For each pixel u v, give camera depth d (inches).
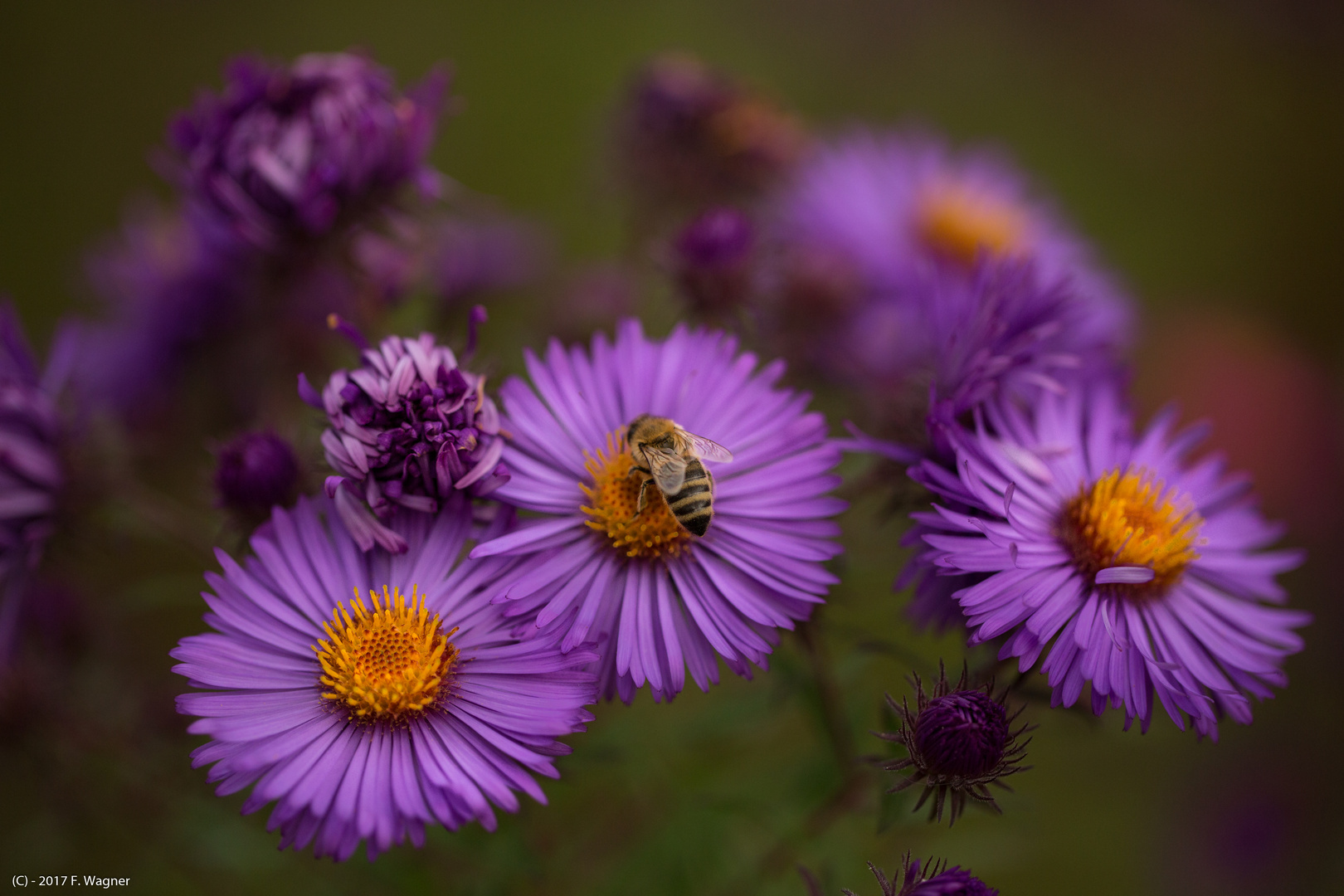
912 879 9.9
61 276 20.3
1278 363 21.0
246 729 9.7
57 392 11.2
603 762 11.1
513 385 10.3
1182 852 16.7
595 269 13.7
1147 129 25.4
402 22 23.5
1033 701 10.2
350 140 11.0
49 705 11.7
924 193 16.0
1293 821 16.6
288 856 11.8
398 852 11.4
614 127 13.9
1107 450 10.8
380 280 11.4
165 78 23.0
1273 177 25.2
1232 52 26.6
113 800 12.1
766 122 13.5
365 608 9.9
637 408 10.4
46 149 21.9
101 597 14.2
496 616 9.9
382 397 9.9
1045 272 14.3
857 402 12.5
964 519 10.0
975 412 10.4
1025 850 13.0
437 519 10.0
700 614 10.0
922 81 24.7
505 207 21.5
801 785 11.4
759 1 24.3
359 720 9.8
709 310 12.1
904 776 10.0
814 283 12.8
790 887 11.7
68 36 23.1
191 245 12.8
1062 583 10.3
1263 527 10.9
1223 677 10.4
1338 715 17.4
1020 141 24.7
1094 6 26.1
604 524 10.1
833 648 12.3
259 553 10.0
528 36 23.5
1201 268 24.0
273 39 23.6
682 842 11.7
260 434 10.8
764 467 10.3
